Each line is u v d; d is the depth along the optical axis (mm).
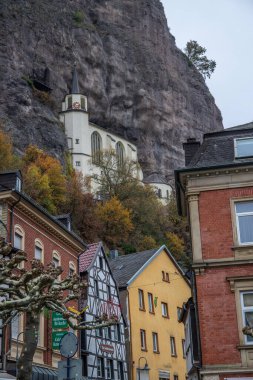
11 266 11047
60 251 27688
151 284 39469
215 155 21391
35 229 24797
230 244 19922
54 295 11344
